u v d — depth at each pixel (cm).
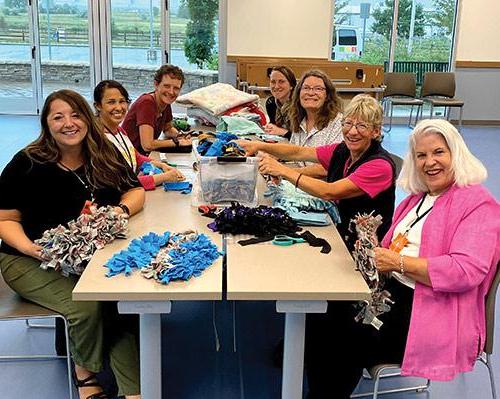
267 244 196
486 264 170
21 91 842
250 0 796
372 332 189
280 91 407
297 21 810
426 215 189
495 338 278
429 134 185
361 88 541
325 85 316
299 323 181
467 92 869
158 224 213
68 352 206
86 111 220
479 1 832
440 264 171
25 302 208
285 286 164
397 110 883
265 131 390
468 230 174
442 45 855
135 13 812
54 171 216
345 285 166
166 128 399
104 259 182
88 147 222
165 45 826
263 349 262
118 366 206
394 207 235
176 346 263
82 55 828
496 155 682
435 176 185
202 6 811
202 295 161
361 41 844
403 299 188
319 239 200
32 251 201
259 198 246
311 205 231
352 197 227
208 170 230
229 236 203
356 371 195
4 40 819
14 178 212
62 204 216
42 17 811
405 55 855
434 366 176
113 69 834
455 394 234
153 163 295
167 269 167
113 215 197
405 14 837
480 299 178
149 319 180
